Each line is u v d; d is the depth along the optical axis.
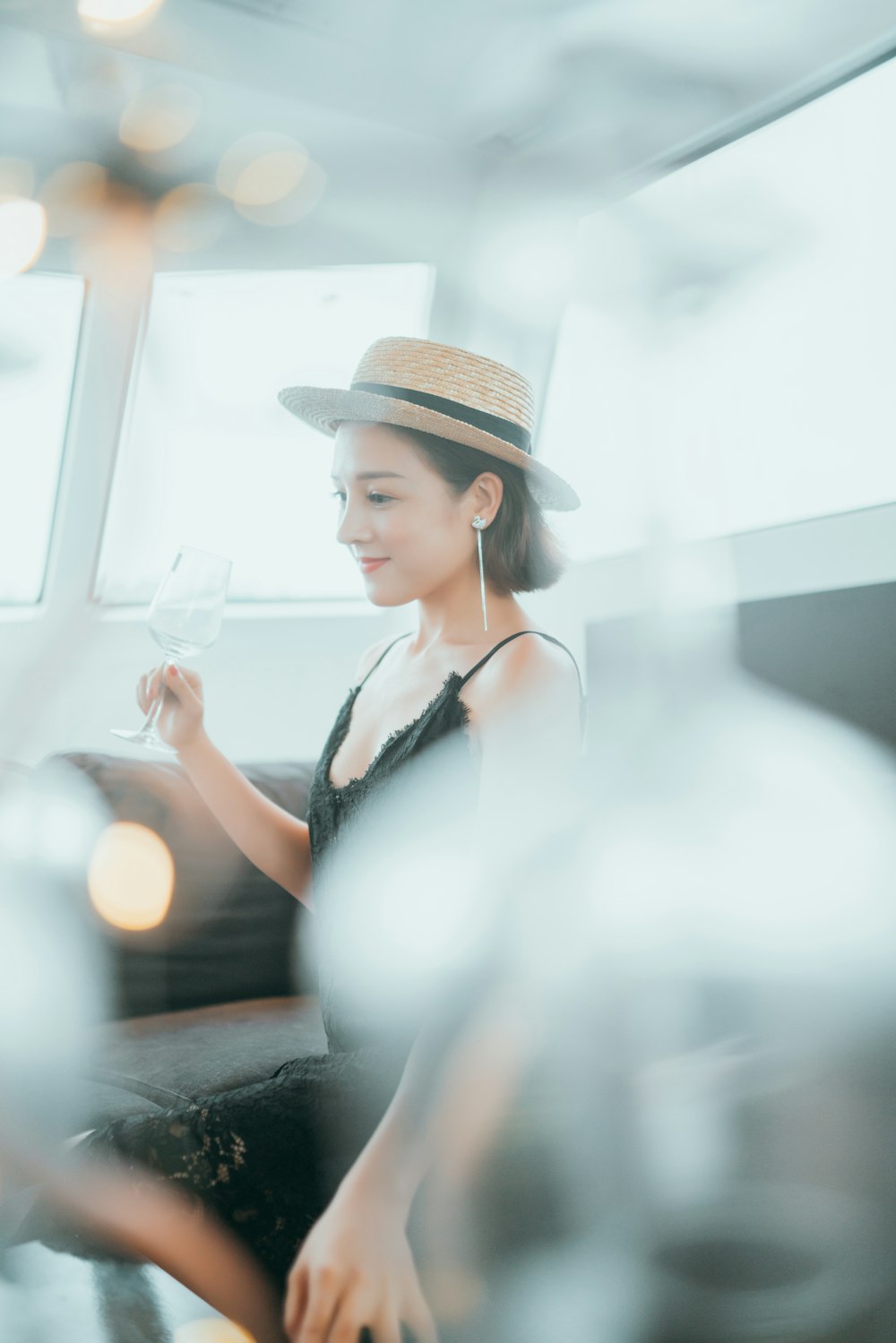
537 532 1.32
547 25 2.98
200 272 3.50
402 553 1.26
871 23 2.71
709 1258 0.62
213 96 3.13
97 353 3.39
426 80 3.28
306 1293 0.81
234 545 3.77
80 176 3.19
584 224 3.57
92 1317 0.78
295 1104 1.01
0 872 1.73
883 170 2.74
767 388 3.06
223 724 3.63
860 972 0.88
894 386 2.73
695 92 3.13
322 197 3.49
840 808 1.18
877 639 1.59
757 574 2.94
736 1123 0.72
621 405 3.47
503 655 1.23
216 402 3.68
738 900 0.98
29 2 2.76
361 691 1.45
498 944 1.00
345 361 3.87
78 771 1.83
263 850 1.43
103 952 1.77
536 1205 0.73
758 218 3.05
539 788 1.13
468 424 1.24
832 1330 0.57
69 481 3.46
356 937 1.23
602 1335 0.62
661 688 1.85
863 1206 0.62
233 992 1.90
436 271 3.78
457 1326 0.70
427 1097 0.90
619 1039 0.86
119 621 3.50
